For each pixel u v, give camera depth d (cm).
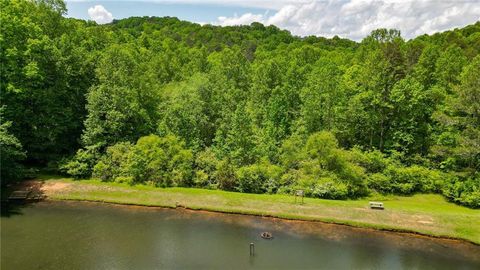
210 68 6531
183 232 2928
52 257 2477
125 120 4138
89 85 4369
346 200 3644
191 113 4334
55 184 3734
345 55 7494
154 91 4606
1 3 3769
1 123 3569
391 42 5203
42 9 4400
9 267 2334
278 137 4466
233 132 3969
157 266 2411
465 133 3731
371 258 2616
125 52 4641
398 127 4462
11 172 3516
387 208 3397
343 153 3875
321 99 4469
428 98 4447
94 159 3994
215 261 2502
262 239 2844
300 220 3206
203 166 3916
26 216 3128
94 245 2667
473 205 3559
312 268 2456
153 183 3819
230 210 3341
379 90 4312
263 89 5256
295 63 5888
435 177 3919
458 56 5019
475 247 2825
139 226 3014
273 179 3762
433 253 2712
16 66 3691
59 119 4047
